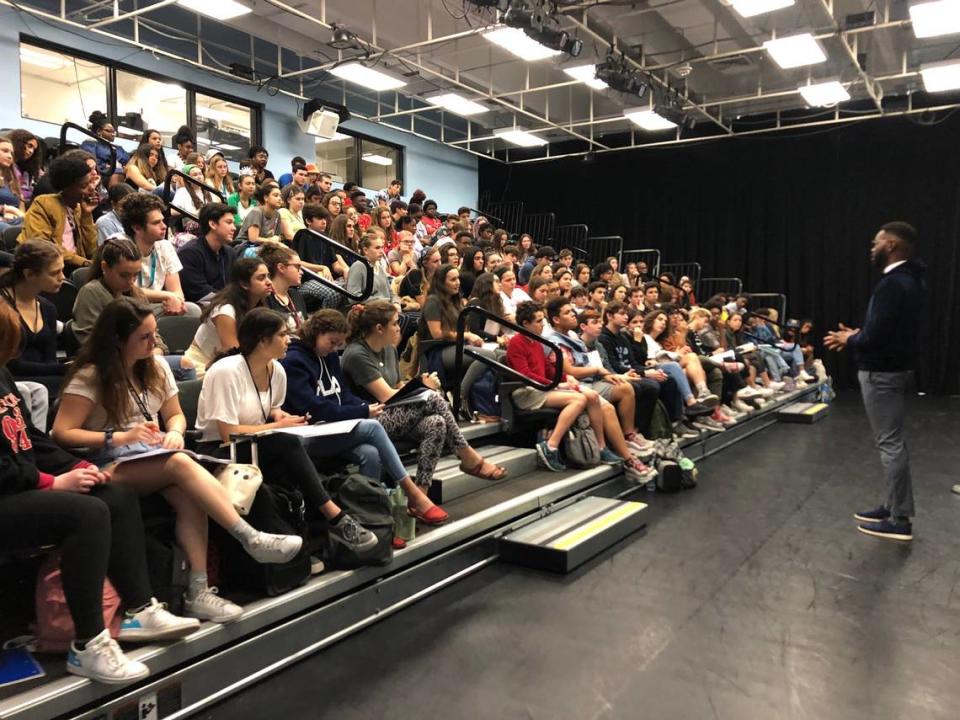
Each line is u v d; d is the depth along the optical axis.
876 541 3.19
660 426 4.69
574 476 3.71
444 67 9.06
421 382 2.89
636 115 9.20
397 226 7.59
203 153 8.48
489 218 11.96
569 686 1.92
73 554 1.62
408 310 5.14
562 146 12.28
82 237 3.35
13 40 6.57
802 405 7.59
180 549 1.93
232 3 6.23
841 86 8.05
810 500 3.91
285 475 2.23
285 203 5.49
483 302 4.73
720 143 11.11
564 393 3.96
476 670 2.02
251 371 2.41
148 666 1.70
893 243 3.21
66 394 1.95
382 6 7.65
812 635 2.24
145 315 2.00
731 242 11.17
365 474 2.53
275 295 3.23
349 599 2.26
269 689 1.92
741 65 8.74
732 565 2.89
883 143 9.98
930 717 1.78
